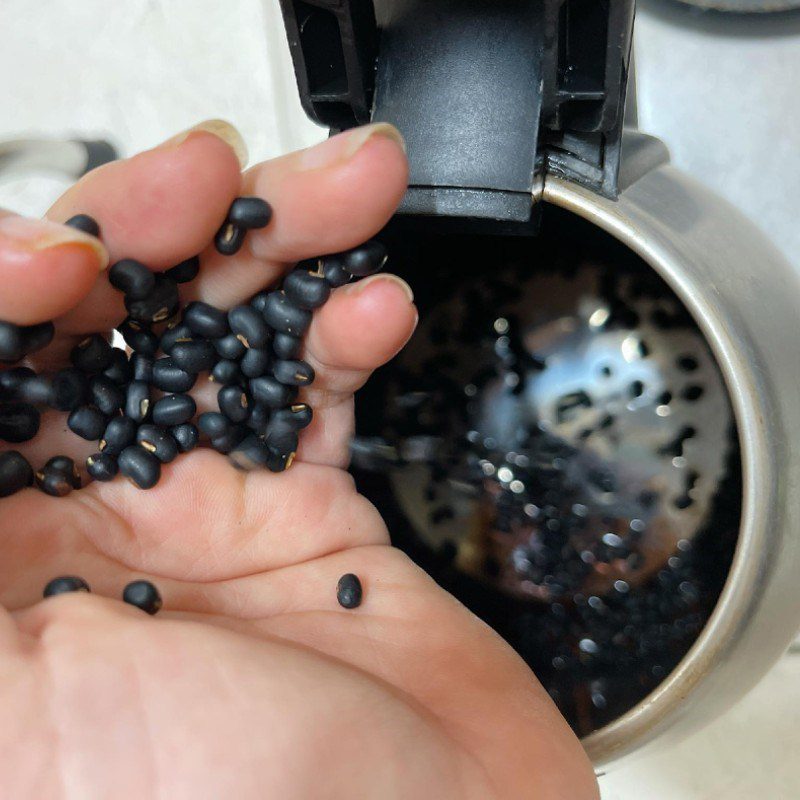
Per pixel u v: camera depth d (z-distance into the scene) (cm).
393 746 28
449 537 37
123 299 32
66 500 31
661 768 39
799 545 30
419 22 31
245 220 30
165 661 28
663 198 32
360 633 32
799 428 31
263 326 32
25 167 41
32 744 27
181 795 27
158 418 32
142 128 43
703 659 30
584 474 36
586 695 34
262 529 33
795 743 38
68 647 28
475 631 32
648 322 37
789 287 32
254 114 42
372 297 31
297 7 30
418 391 37
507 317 38
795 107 39
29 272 29
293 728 28
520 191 31
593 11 30
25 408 31
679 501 35
